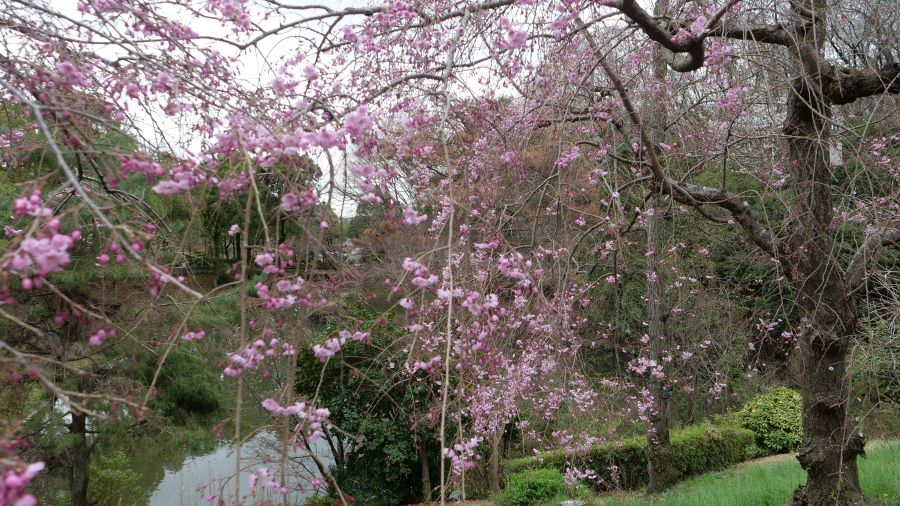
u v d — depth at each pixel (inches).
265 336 71.9
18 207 54.6
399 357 173.6
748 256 201.2
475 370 117.6
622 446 317.4
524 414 245.3
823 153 149.9
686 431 366.0
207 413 339.6
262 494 68.3
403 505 371.9
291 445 72.5
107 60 82.5
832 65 143.3
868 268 160.4
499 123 140.9
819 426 164.1
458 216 142.9
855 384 163.8
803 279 154.8
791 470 264.8
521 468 317.7
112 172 67.8
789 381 425.4
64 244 52.6
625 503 258.2
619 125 157.8
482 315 95.3
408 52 134.2
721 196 166.1
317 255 72.6
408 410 293.6
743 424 430.9
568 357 183.8
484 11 123.1
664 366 311.6
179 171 68.0
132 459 366.3
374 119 84.0
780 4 134.6
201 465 406.0
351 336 84.7
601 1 124.6
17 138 99.3
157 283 70.9
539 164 160.6
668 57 170.6
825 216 157.5
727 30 129.6
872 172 131.7
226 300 255.6
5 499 40.8
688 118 183.8
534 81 134.1
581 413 207.9
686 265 317.4
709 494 233.5
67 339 233.6
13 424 54.1
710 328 340.5
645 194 170.9
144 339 210.1
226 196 73.2
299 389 345.4
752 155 166.6
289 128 74.4
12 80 83.0
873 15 141.6
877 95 148.3
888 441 277.3
